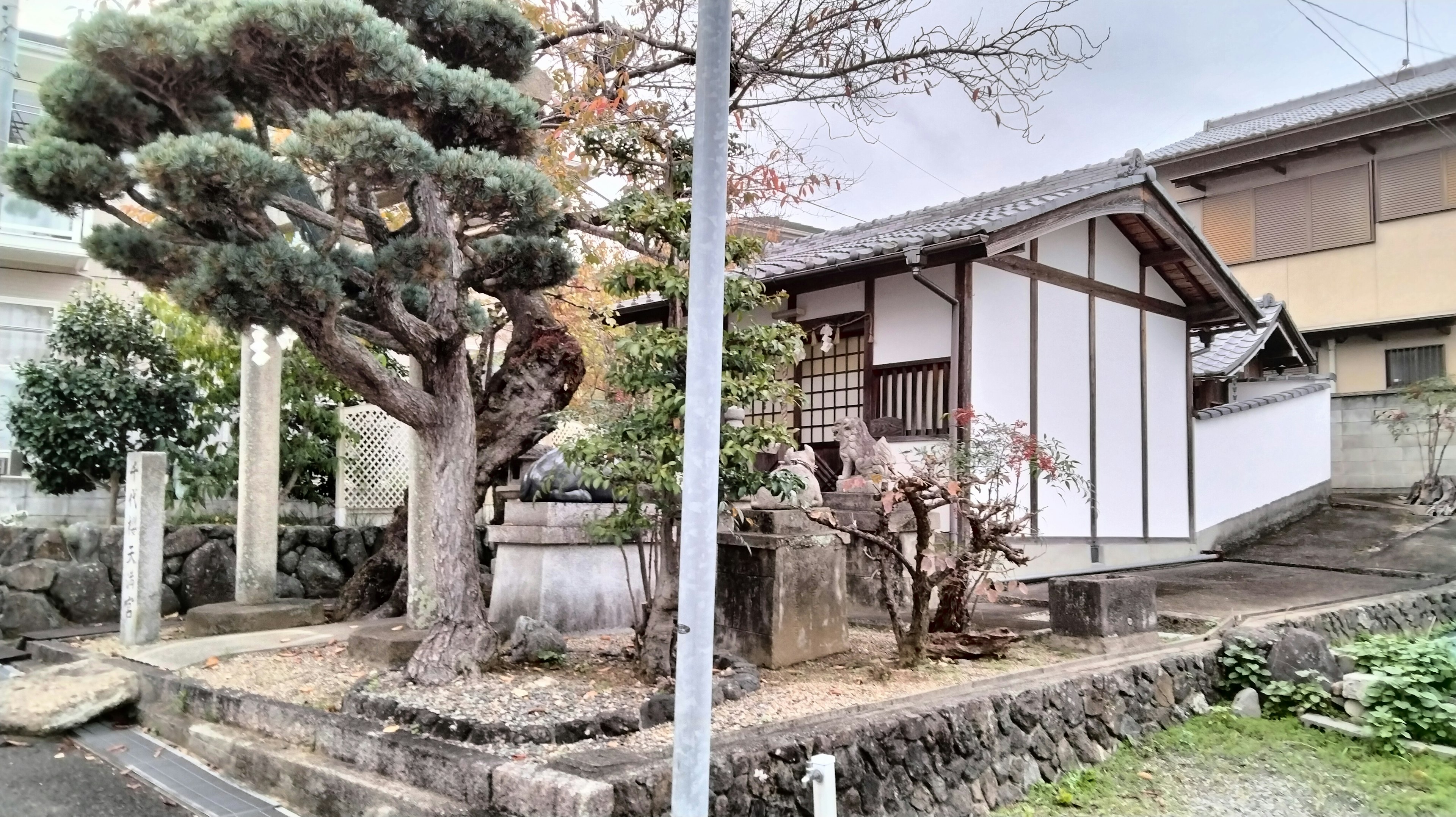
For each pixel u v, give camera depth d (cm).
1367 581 1016
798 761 380
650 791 336
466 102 545
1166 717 602
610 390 712
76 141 546
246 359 786
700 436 264
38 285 1198
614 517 523
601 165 630
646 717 436
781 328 524
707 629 260
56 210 539
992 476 674
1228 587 962
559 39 759
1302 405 1501
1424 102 1503
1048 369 1052
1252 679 651
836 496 910
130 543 677
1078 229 1117
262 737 466
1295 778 518
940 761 443
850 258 948
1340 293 1673
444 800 355
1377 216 1631
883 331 1035
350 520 1002
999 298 998
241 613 718
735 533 614
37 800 414
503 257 606
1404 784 509
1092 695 554
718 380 269
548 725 401
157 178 436
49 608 779
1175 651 656
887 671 560
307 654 631
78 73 523
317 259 477
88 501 1023
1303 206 1730
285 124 596
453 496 541
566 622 703
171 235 538
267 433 789
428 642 518
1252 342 1487
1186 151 1791
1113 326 1159
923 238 901
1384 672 606
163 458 691
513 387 766
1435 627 842
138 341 912
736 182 770
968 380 924
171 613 836
